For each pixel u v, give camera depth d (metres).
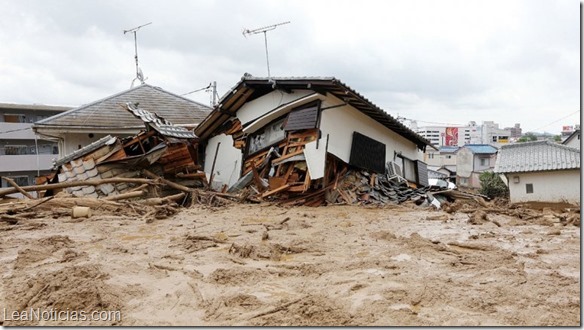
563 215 9.29
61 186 10.26
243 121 14.05
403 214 9.41
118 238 6.36
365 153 13.42
